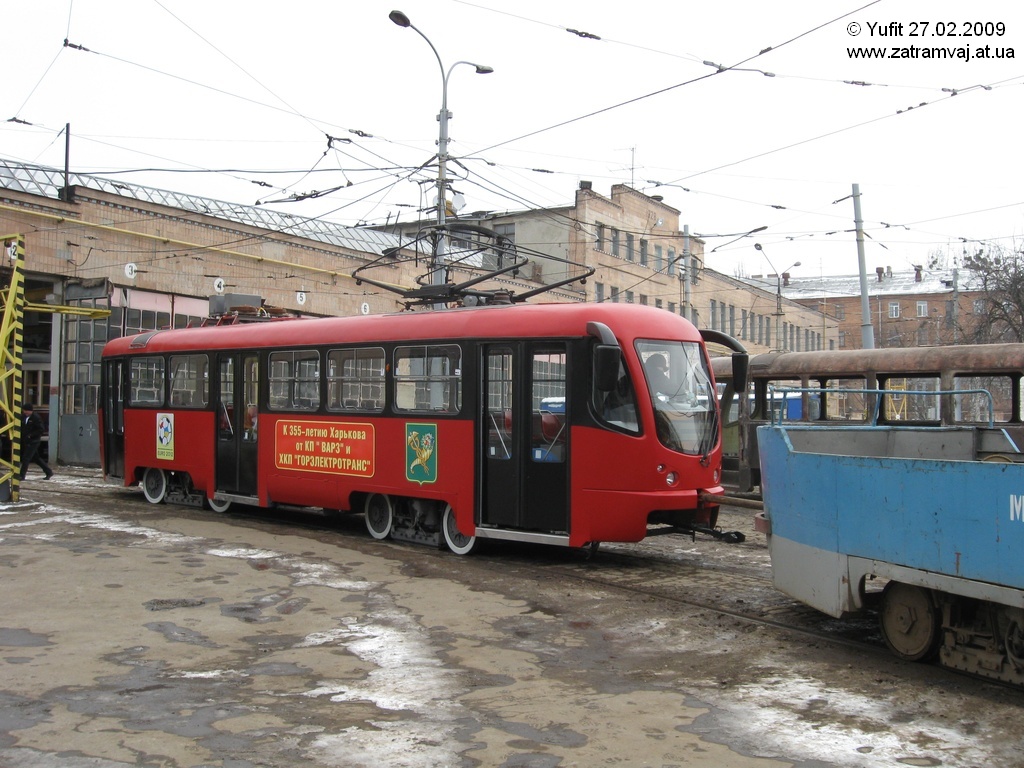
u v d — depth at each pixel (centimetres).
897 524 657
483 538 1204
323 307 2947
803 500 758
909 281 7344
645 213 4250
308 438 1334
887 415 1623
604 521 1032
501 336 1109
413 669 670
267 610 846
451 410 1151
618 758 499
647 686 632
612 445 1032
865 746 517
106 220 2383
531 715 569
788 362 1745
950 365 1524
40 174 2383
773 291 6712
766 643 742
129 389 1683
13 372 1556
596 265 3856
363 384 1264
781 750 511
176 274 2534
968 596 600
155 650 712
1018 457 808
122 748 511
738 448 1823
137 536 1250
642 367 1045
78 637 746
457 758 498
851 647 724
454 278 3183
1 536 1239
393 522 1242
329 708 582
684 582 984
